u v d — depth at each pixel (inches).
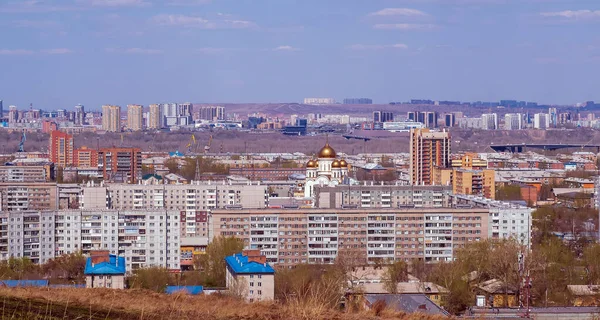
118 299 6382.9
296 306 6171.3
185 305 6195.9
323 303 6461.6
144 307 5861.2
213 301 6565.0
